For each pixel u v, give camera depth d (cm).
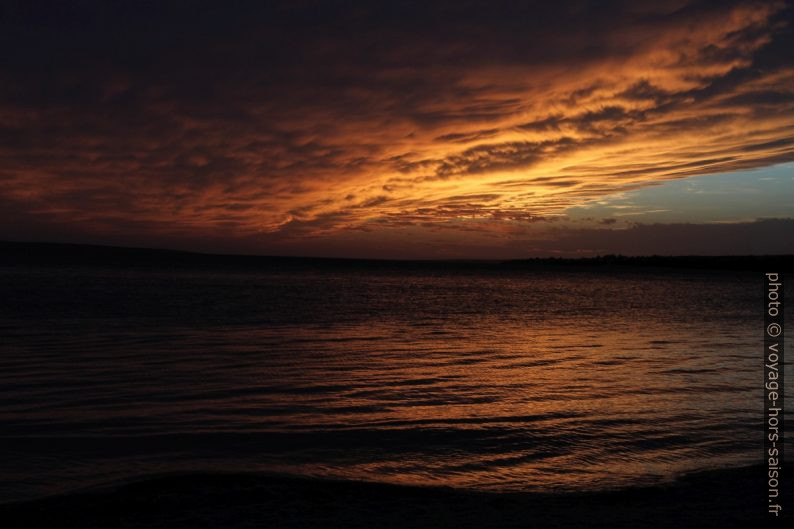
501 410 1241
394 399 1341
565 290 7869
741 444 1014
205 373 1620
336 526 644
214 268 14975
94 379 1502
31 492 750
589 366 1833
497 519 673
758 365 1864
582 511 705
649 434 1069
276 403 1286
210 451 941
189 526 633
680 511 709
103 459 888
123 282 6938
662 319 3659
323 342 2359
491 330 2938
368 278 10769
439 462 912
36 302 3956
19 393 1324
